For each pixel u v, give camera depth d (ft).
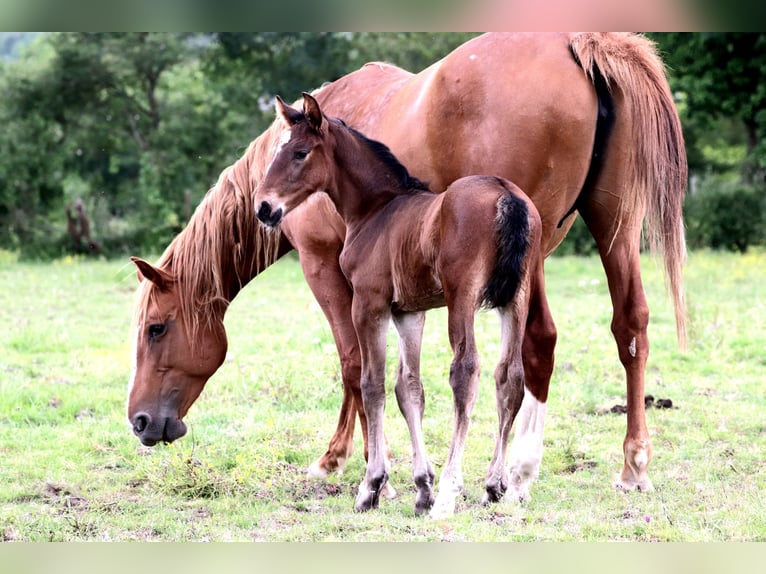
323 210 21.88
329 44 94.02
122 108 101.14
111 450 25.54
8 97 97.81
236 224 22.75
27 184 96.89
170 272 22.52
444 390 30.19
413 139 21.04
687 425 26.81
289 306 48.55
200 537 18.69
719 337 36.68
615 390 30.42
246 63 98.02
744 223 76.64
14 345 38.70
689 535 17.71
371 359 19.69
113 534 19.03
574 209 21.26
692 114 79.30
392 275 19.17
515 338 17.92
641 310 21.22
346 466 23.94
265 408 29.04
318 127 19.80
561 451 24.35
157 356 22.21
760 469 22.71
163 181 96.48
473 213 17.43
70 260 77.41
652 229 21.08
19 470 23.61
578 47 20.08
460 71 20.43
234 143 97.96
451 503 18.29
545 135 19.84
